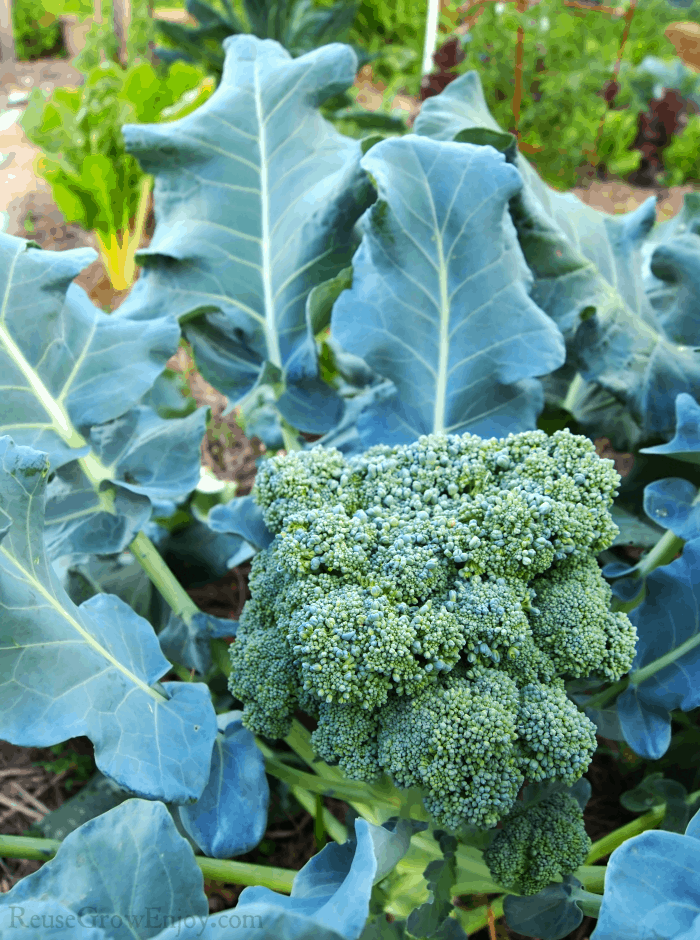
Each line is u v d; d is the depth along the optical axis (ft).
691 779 1.58
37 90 3.21
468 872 1.31
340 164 1.72
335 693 1.19
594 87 3.72
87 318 1.54
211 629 1.53
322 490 1.32
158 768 1.21
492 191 1.46
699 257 1.77
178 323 1.67
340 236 1.65
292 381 1.69
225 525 1.41
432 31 3.63
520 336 1.48
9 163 4.24
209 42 3.38
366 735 1.24
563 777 1.18
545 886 1.26
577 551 1.26
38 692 1.17
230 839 1.26
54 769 1.70
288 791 1.65
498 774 1.17
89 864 1.08
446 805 1.17
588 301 1.69
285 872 1.36
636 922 1.00
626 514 1.71
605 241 1.82
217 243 1.72
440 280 1.49
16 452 1.22
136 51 4.58
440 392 1.51
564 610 1.25
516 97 2.95
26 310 1.44
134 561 1.81
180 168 1.74
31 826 1.62
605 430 1.79
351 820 1.45
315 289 1.57
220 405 2.58
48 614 1.22
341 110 3.21
